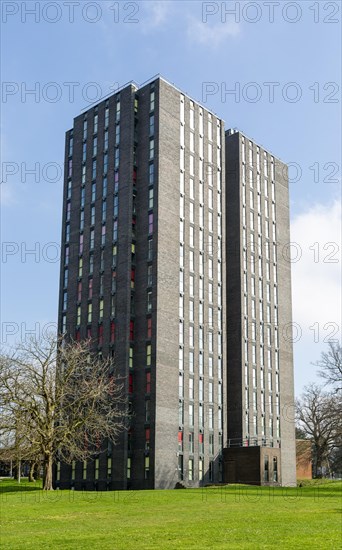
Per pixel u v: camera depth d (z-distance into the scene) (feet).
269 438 294.66
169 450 243.81
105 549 79.00
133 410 250.16
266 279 318.04
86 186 295.28
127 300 259.80
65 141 313.94
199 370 265.54
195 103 295.48
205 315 274.57
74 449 194.90
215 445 264.52
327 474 374.02
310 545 79.00
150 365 249.55
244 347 293.02
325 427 324.60
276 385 307.99
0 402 182.50
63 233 299.99
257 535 90.22
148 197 269.23
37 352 189.88
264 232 323.98
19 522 119.85
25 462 282.36
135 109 284.20
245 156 321.32
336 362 253.65
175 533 94.79
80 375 218.59
